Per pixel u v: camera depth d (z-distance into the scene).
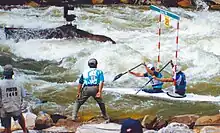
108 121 35.19
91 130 32.75
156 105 39.59
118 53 54.78
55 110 38.91
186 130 31.55
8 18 78.75
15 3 89.38
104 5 90.69
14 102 29.55
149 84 45.66
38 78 48.78
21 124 30.55
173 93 41.44
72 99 42.00
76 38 62.16
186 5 93.94
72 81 48.34
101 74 34.38
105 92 42.53
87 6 89.25
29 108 38.81
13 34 62.62
